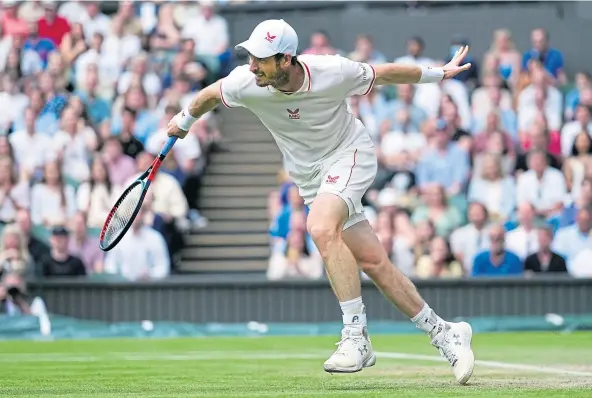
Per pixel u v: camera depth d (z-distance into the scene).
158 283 35.91
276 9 48.19
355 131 17.41
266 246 43.38
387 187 41.06
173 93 43.47
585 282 36.31
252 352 28.67
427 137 41.88
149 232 38.34
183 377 20.47
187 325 35.97
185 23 46.06
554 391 15.75
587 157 41.38
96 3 45.50
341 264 16.53
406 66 17.17
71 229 39.19
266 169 45.69
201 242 42.91
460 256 37.97
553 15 46.34
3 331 35.44
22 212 37.34
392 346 30.05
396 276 17.41
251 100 16.94
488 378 18.97
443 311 36.00
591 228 39.28
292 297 36.09
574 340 31.86
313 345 31.50
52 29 44.81
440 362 23.88
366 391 15.96
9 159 39.84
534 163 40.69
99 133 42.25
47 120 41.56
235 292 36.06
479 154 41.47
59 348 30.84
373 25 47.47
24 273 36.22
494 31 46.44
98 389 17.73
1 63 43.81
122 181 40.12
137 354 28.20
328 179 17.00
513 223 40.38
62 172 40.53
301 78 16.44
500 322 36.03
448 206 39.44
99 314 35.97
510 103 43.53
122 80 43.91
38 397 16.05
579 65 46.34
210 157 45.50
